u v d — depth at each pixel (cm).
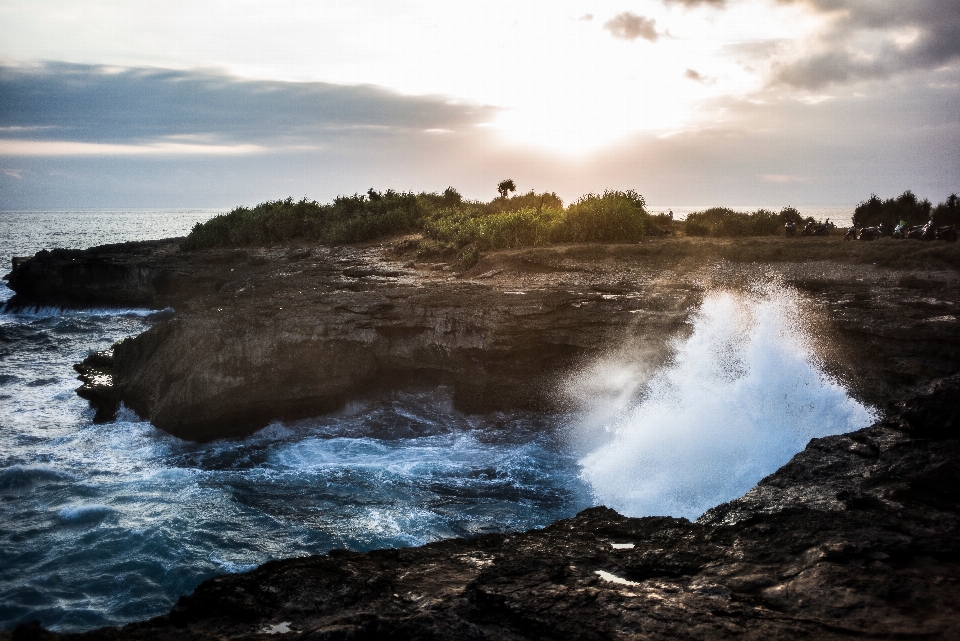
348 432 1731
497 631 431
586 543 588
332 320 1794
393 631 412
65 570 1087
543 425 1661
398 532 1202
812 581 483
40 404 2103
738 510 635
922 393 785
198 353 1770
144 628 441
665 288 1828
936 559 517
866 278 1875
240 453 1628
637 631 423
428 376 1819
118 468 1551
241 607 465
